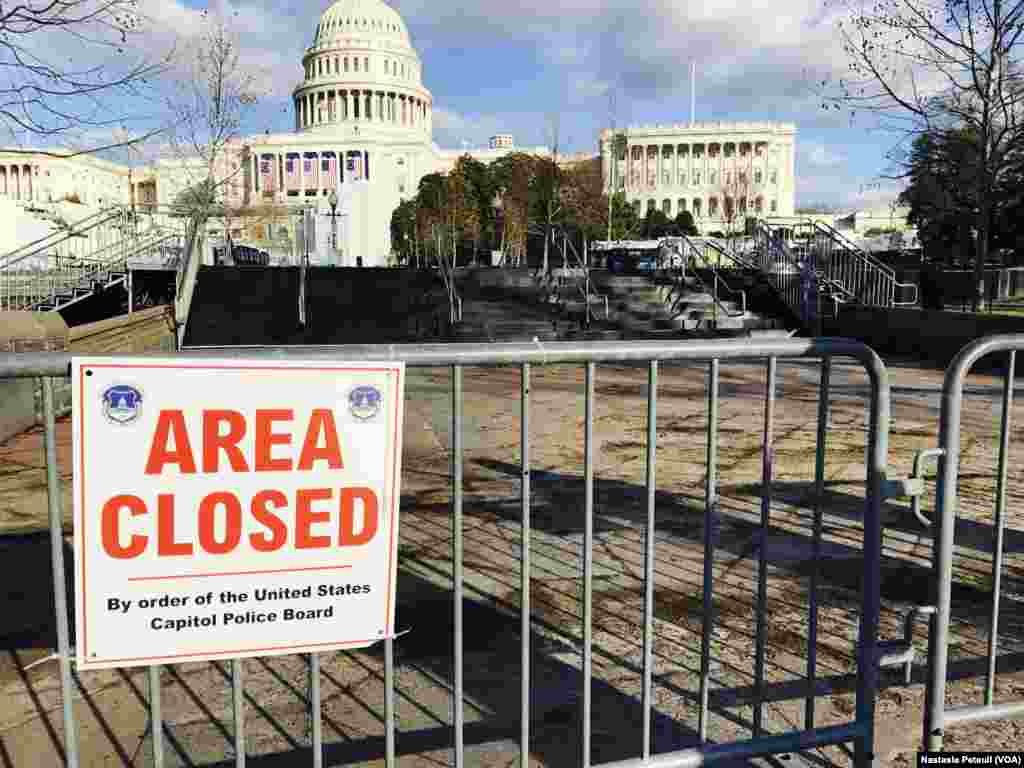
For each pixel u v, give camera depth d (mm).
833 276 20359
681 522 5348
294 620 2154
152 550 2027
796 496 5965
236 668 2117
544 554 4738
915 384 12000
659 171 102062
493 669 3297
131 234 25281
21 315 8500
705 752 2490
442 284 22500
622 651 3455
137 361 1978
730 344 2490
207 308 20516
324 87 104375
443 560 4633
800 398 10781
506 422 9234
